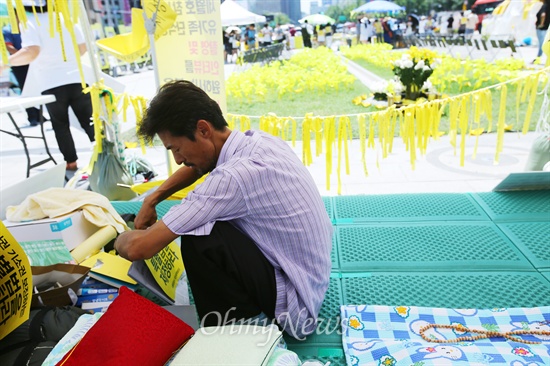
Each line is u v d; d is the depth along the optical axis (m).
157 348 1.30
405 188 3.45
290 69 10.05
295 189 1.45
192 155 1.46
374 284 1.96
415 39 13.72
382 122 2.72
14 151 5.27
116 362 1.20
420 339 1.58
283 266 1.48
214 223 1.44
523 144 4.47
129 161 3.56
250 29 14.15
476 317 1.68
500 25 9.52
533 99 2.61
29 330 1.44
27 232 1.87
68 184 3.17
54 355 1.30
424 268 2.06
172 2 2.60
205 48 2.64
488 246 2.22
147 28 2.60
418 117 2.70
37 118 6.41
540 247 2.18
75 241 1.97
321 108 6.81
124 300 1.38
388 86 6.62
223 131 1.48
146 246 1.41
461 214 2.60
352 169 3.97
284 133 2.81
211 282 1.49
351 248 2.27
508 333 1.56
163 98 1.39
